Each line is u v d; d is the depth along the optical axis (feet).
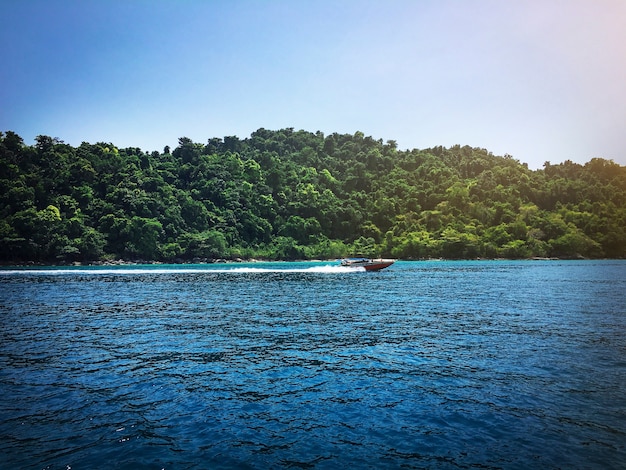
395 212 526.57
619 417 35.17
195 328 74.43
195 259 394.73
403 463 27.96
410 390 41.60
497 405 37.70
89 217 383.45
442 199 545.85
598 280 184.85
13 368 49.34
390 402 38.50
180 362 52.01
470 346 59.88
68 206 381.40
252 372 47.67
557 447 30.19
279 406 37.63
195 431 32.65
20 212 340.18
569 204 559.38
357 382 44.09
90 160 448.65
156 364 51.11
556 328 73.20
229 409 36.94
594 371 47.39
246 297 123.03
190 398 39.60
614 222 497.05
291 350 57.98
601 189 598.75
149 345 61.11
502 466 27.66
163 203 421.18
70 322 81.20
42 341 64.03
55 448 29.89
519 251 454.81
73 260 345.72
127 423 34.09
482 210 513.45
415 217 522.06
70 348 59.41
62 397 39.83
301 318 84.84
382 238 496.23
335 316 87.25
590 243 470.39
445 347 59.36
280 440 31.14
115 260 362.33
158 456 28.78
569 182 598.75
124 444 30.50
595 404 37.86
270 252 443.32
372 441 31.04
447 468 27.40
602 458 28.73
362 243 485.15
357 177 600.39
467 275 220.23
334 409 36.91
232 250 422.82
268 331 71.41
